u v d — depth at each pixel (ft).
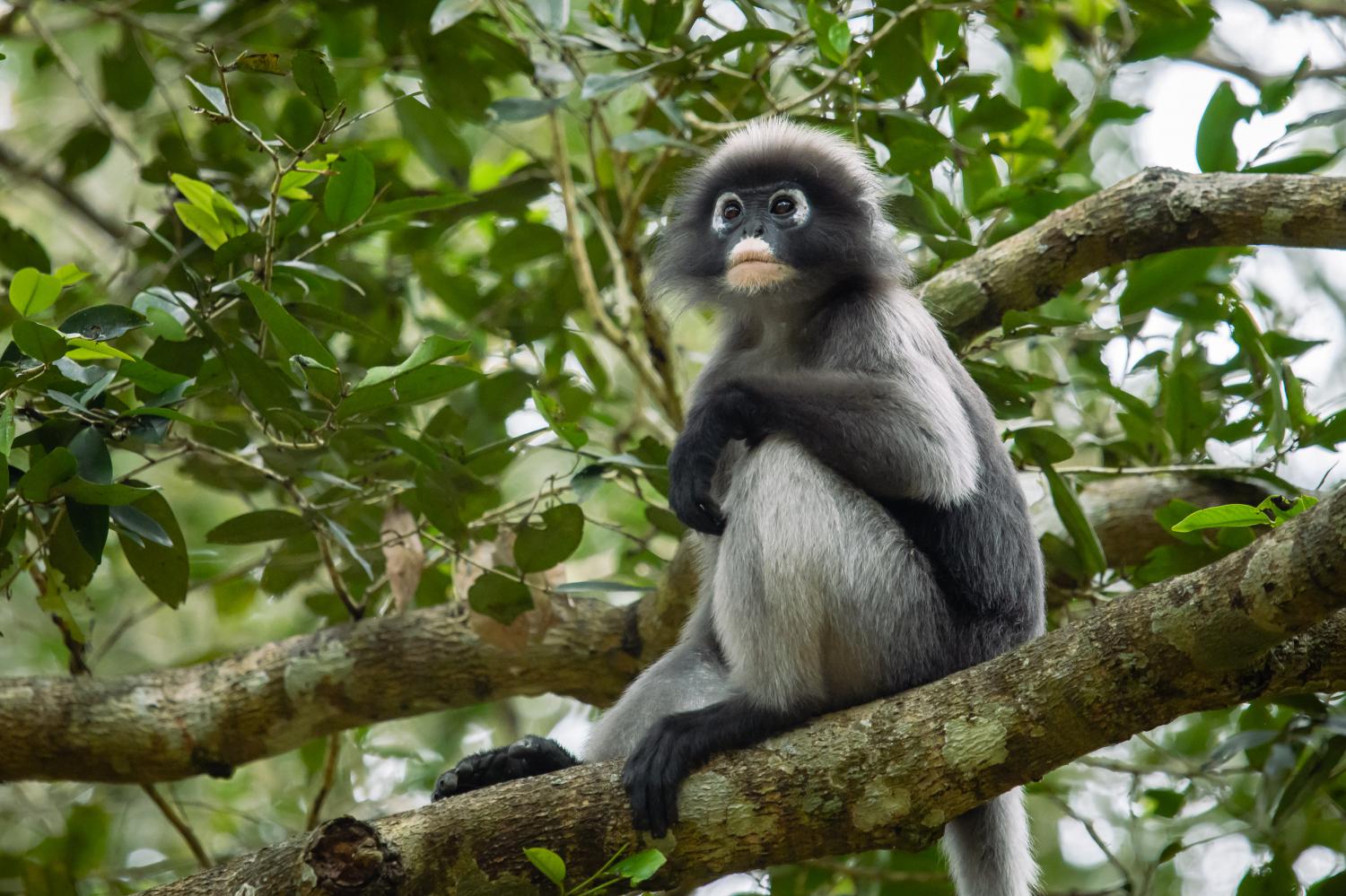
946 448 27.30
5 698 33.01
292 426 27.96
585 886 22.77
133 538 26.96
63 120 55.88
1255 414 34.04
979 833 28.84
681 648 29.63
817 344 31.27
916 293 33.40
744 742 24.25
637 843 22.93
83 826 37.42
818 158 32.65
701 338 52.06
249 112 40.14
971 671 23.26
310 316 28.94
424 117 37.91
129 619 35.19
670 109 33.42
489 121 37.99
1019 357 41.57
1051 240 33.14
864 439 26.84
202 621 51.52
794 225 31.73
